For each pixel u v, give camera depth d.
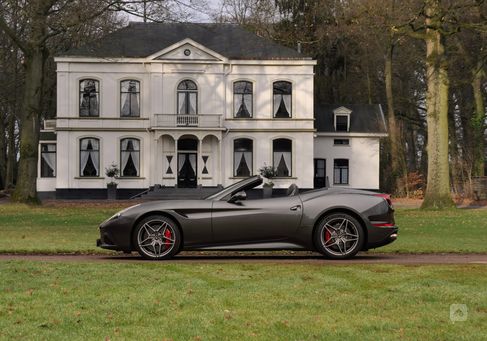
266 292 6.66
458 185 43.03
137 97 41.94
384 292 6.69
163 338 4.87
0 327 5.18
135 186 41.69
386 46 46.53
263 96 42.28
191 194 40.34
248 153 42.41
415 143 62.69
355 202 9.97
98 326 5.23
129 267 8.57
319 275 7.75
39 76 30.23
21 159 30.14
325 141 45.19
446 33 24.77
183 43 41.47
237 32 44.28
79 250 11.16
